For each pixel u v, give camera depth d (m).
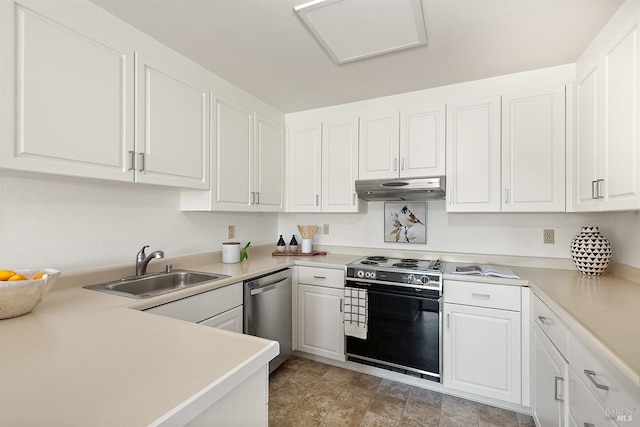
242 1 1.45
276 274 2.38
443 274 2.10
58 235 1.58
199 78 2.05
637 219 1.71
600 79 1.60
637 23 1.26
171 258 2.17
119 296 1.45
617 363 0.84
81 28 1.39
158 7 1.48
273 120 2.86
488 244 2.52
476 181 2.24
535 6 1.46
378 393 2.15
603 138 1.56
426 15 1.54
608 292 1.54
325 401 2.05
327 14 1.53
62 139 1.32
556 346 1.41
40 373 0.70
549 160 2.03
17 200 1.44
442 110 2.35
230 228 2.76
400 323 2.20
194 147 2.00
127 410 0.57
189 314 1.63
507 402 1.97
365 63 2.04
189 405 0.59
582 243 1.97
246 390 0.79
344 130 2.75
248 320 2.06
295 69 2.13
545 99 2.05
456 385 2.06
